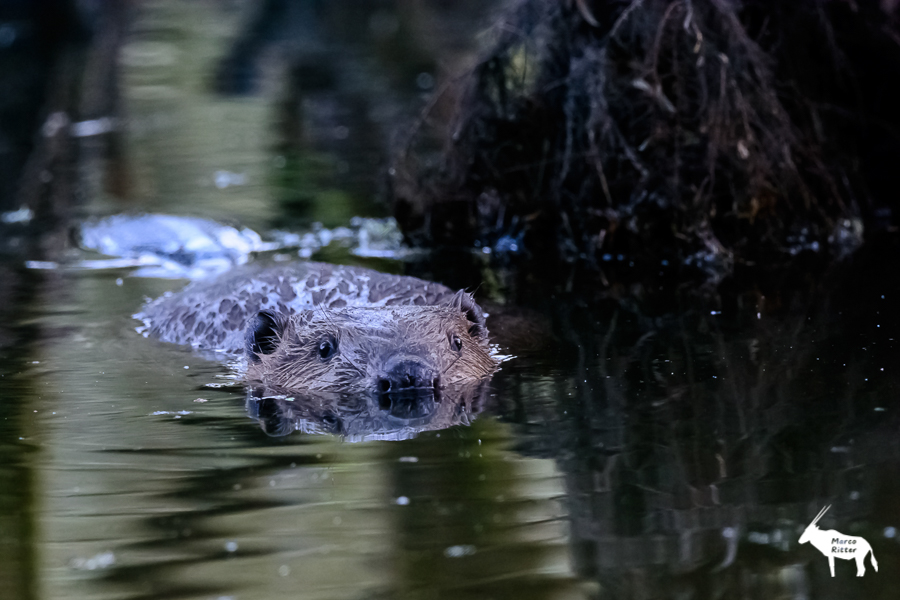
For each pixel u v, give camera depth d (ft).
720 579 24.82
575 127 64.90
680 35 61.82
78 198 82.99
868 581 24.50
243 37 178.60
